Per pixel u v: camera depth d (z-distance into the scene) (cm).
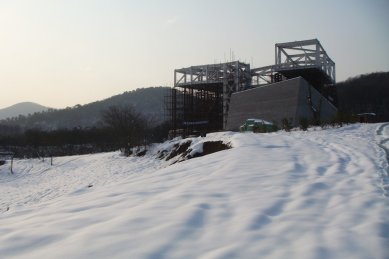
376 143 1355
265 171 859
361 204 561
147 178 892
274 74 4506
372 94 7962
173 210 534
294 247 389
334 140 1504
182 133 4641
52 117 19375
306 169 895
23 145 7225
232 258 361
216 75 4909
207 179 786
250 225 461
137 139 4022
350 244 395
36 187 2733
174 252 378
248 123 2627
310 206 557
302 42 3984
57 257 370
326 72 4300
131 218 494
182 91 5291
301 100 3020
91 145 6762
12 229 482
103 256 368
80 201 666
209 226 461
